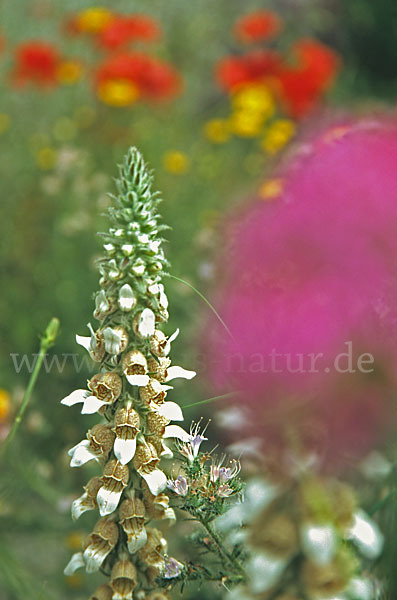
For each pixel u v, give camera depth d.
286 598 0.68
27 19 2.90
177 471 0.80
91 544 0.79
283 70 2.24
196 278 1.27
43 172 1.96
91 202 1.77
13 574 0.95
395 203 0.64
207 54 3.11
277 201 0.66
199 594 0.82
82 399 0.78
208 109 2.97
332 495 0.66
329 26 3.40
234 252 0.66
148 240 0.76
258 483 0.67
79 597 1.05
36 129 2.28
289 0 3.37
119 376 0.77
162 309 0.77
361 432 0.64
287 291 0.64
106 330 0.76
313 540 0.66
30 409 1.18
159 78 2.07
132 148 0.77
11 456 1.10
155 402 0.78
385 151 0.66
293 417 0.65
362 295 0.64
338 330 0.63
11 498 1.10
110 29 2.27
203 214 1.72
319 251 0.64
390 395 0.63
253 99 2.17
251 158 2.12
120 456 0.77
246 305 0.65
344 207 0.65
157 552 0.79
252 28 2.57
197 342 0.93
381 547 0.69
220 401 0.76
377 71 3.46
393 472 0.72
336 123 0.74
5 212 1.81
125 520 0.78
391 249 0.64
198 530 0.79
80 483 1.13
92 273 1.57
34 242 1.73
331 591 0.68
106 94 2.06
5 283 1.61
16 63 2.18
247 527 0.68
